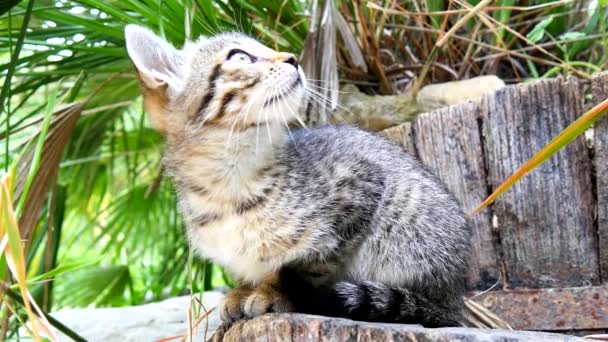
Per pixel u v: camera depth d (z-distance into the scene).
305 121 0.86
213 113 0.71
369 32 0.97
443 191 0.74
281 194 0.69
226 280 1.12
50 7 0.85
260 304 0.67
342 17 0.92
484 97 0.82
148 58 0.74
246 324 0.65
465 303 0.78
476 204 0.82
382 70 0.98
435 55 0.95
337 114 0.90
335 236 0.70
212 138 0.71
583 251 0.79
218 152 0.71
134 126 1.18
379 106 0.92
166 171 0.74
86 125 1.05
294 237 0.69
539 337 0.59
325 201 0.70
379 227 0.71
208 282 1.07
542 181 0.79
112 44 0.91
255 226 0.69
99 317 0.89
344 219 0.70
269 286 0.69
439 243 0.72
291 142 0.73
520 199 0.80
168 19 0.87
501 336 0.58
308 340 0.62
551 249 0.80
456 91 0.92
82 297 1.11
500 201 0.81
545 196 0.79
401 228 0.71
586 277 0.79
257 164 0.70
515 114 0.80
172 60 0.75
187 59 0.75
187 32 0.81
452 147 0.83
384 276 0.71
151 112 0.74
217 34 0.78
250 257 0.70
